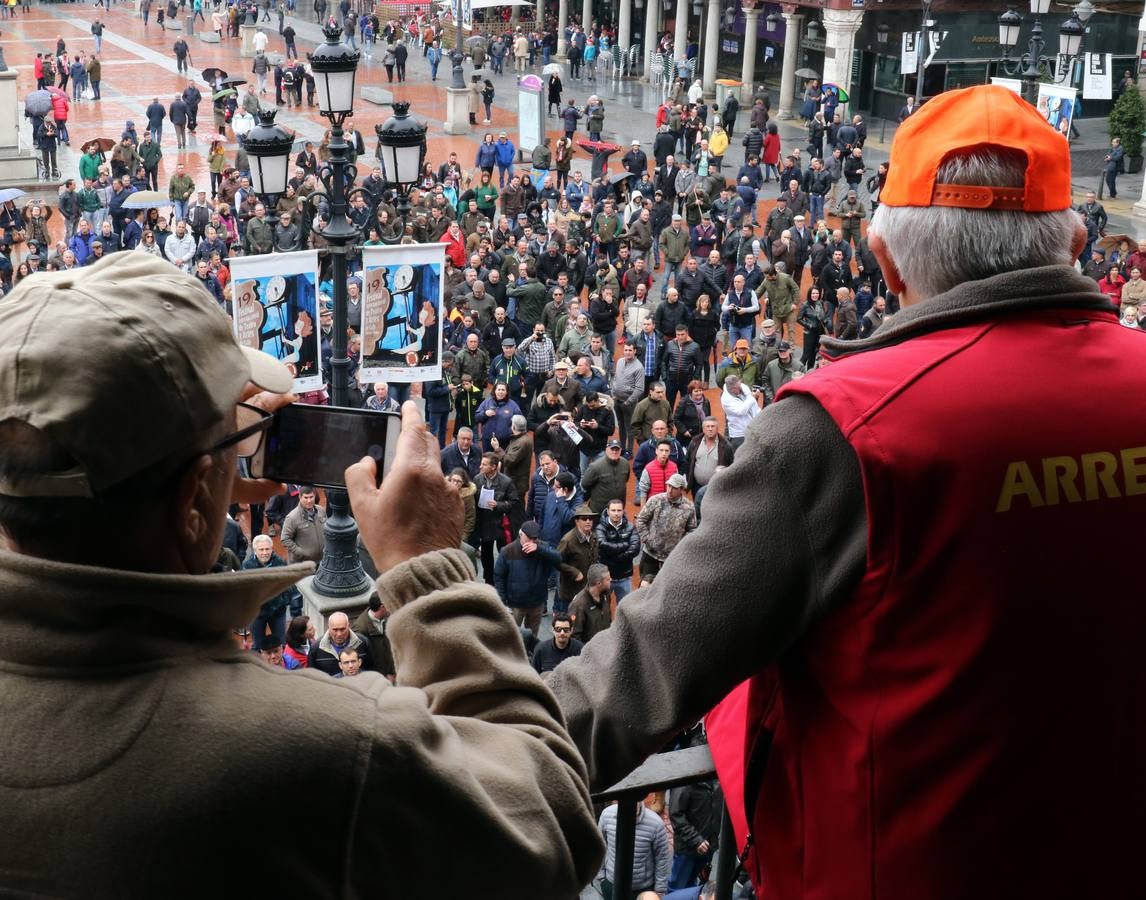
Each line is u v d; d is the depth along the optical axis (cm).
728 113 4581
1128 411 184
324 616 1332
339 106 1377
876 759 186
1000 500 179
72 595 147
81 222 3184
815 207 3675
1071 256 204
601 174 4088
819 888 197
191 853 143
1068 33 3180
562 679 200
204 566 166
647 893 432
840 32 4394
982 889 186
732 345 2580
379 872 153
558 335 2412
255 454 197
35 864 144
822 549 186
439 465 192
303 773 147
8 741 146
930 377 186
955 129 196
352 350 2217
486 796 158
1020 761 182
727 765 233
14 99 3809
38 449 147
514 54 6109
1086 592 181
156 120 4512
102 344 147
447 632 177
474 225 3234
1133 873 191
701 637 189
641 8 6100
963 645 180
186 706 148
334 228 1395
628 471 1742
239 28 6812
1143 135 3859
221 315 161
